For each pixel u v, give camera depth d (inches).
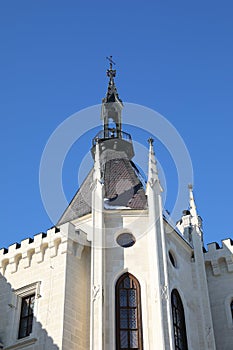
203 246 1795.0
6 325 1467.8
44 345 1358.3
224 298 1665.8
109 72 2337.6
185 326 1472.7
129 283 1454.2
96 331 1334.9
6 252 1622.8
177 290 1508.4
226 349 1584.6
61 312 1385.3
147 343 1341.0
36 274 1518.2
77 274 1481.3
